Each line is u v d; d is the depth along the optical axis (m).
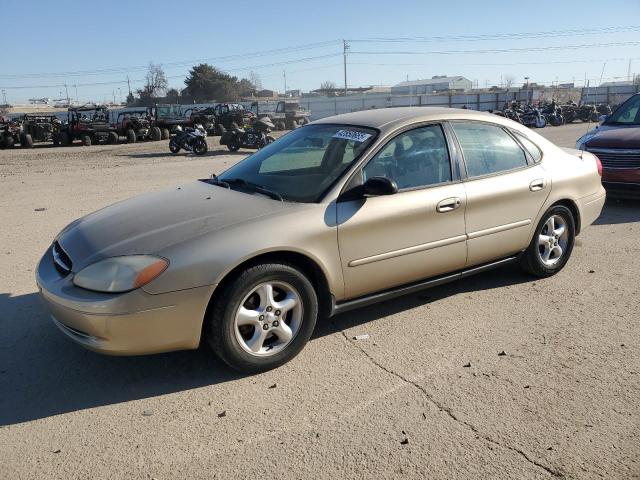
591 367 3.69
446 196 4.32
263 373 3.68
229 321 3.47
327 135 4.52
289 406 3.30
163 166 16.34
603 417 3.14
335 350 3.98
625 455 2.82
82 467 2.81
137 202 4.22
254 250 3.46
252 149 23.06
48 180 13.26
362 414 3.21
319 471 2.74
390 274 4.12
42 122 31.11
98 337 3.29
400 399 3.35
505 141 4.91
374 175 4.06
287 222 3.64
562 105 41.25
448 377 3.59
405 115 4.48
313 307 3.79
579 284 5.20
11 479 2.73
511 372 3.64
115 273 3.27
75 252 3.58
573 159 5.46
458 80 101.69
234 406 3.31
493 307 4.70
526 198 4.87
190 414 3.25
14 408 3.33
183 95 93.06
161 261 3.29
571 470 2.72
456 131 4.58
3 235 7.31
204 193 4.20
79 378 3.66
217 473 2.75
